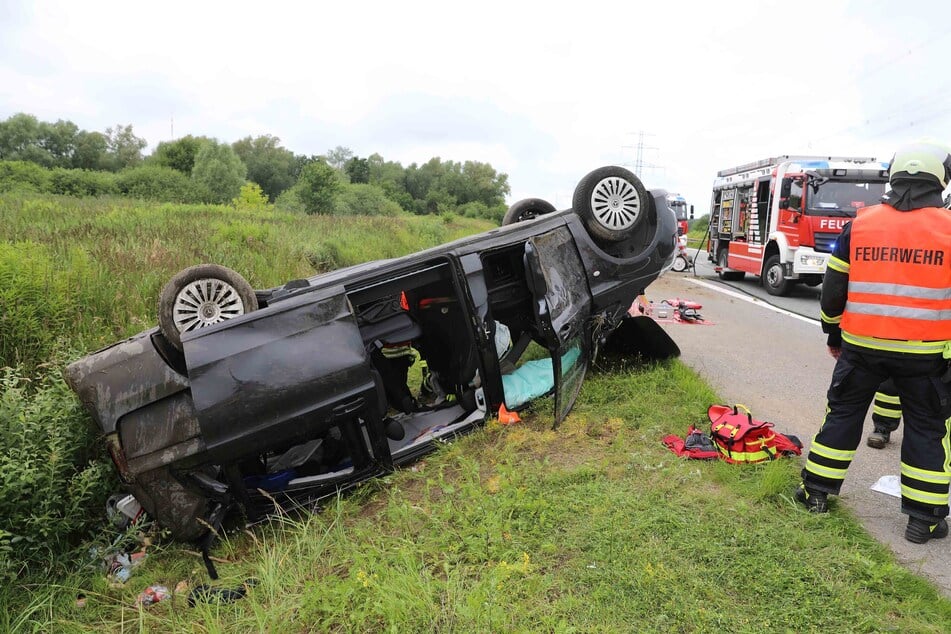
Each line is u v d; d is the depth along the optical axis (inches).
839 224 455.8
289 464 169.3
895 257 115.6
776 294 494.9
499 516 128.3
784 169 490.0
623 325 235.5
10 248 255.4
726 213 628.4
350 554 126.6
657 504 131.7
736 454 151.2
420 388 217.9
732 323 361.4
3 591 126.9
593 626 95.9
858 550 113.8
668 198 235.1
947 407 116.5
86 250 322.3
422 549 122.8
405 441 177.9
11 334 212.4
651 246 217.3
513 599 104.7
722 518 124.7
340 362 147.6
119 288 275.7
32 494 140.2
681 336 320.2
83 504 153.0
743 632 92.6
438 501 145.7
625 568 109.3
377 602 105.0
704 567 108.6
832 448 125.4
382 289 164.6
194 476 141.6
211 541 146.3
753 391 223.3
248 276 355.6
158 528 148.7
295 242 487.2
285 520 146.4
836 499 136.7
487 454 165.5
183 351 142.6
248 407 138.3
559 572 111.5
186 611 121.6
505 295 203.0
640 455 155.7
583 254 198.7
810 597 99.9
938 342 113.3
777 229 494.0
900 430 181.5
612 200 205.8
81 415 159.3
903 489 122.6
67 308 238.1
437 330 199.5
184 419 140.0
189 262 342.0
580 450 164.4
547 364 213.8
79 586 135.2
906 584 103.7
